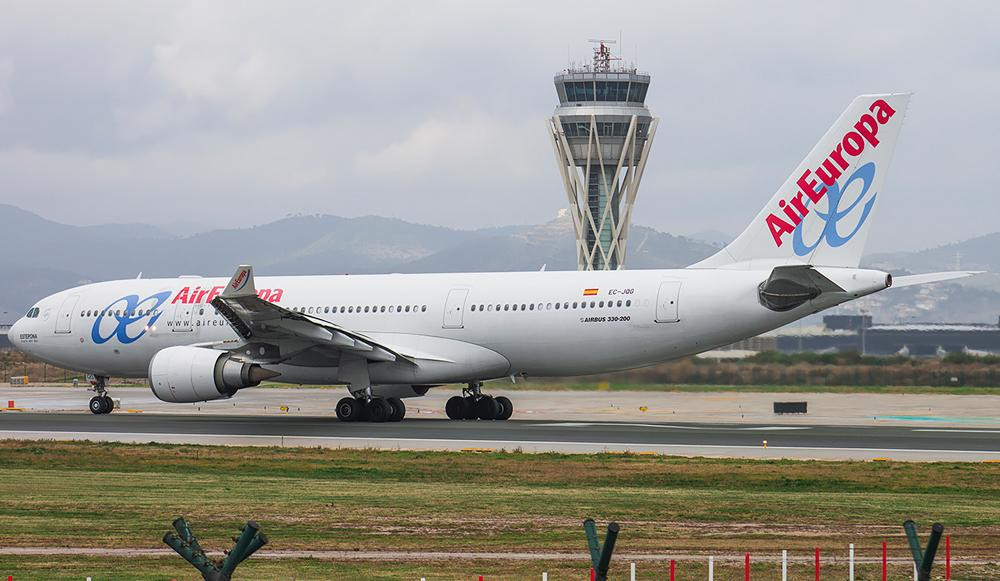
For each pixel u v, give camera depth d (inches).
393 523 2468.0
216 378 4751.5
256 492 2950.3
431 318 5123.0
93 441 4220.0
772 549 2192.4
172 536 1370.6
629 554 2148.1
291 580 1923.0
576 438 4175.7
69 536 2295.8
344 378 5029.5
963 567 2044.8
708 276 4744.1
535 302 4965.6
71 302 5782.5
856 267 4579.2
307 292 5428.2
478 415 5369.1
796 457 3641.7
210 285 5561.0
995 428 4640.8
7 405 6860.2
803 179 4655.5
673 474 3253.0
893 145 4539.9
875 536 2327.8
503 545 2219.5
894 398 6998.0
